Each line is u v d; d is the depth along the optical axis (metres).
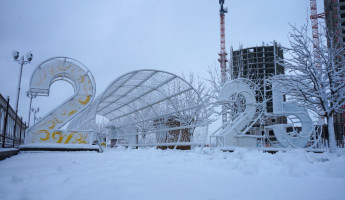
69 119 14.27
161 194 3.38
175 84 13.52
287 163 5.89
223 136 16.12
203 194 3.43
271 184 4.26
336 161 6.13
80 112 14.52
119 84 14.16
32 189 3.59
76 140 14.13
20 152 12.82
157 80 13.60
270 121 79.12
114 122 23.42
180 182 4.30
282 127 15.88
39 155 11.11
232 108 25.66
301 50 14.33
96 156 10.30
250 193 3.54
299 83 14.80
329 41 15.69
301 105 15.20
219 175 5.24
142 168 6.12
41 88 14.02
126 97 16.86
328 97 13.81
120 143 22.33
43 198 3.14
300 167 5.55
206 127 12.62
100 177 4.66
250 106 17.33
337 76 14.19
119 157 9.68
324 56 14.26
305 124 15.99
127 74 12.23
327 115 13.80
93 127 14.14
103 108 20.62
